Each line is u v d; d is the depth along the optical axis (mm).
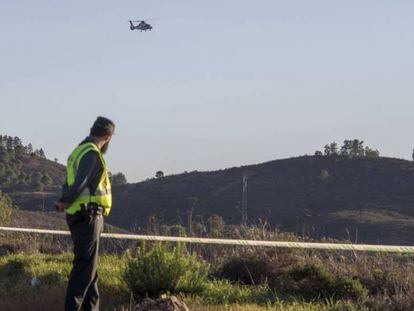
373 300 20562
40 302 18250
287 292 21953
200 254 26750
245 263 23812
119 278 20641
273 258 23984
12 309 18188
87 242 14453
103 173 14430
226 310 17875
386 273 22906
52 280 22516
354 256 24922
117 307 18016
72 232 14547
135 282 19656
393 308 19891
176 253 20547
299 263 23672
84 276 14523
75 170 14227
